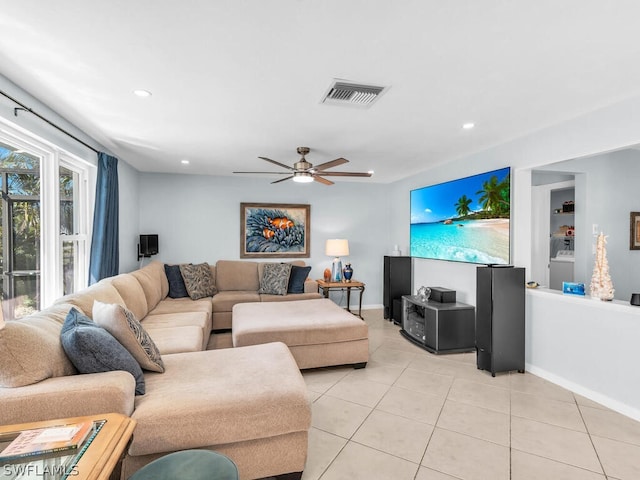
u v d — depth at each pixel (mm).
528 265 3410
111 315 1939
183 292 4840
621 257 3818
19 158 2455
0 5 1425
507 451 2068
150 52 1828
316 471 1895
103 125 3033
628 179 3850
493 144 3633
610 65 1965
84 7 1450
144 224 5266
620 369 2547
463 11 1478
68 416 1464
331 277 5793
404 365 3488
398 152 3986
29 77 2113
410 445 2129
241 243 5668
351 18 1533
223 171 5234
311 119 2879
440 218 4578
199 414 1633
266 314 3662
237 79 2152
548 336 3123
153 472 1253
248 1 1413
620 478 1831
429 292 4309
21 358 1522
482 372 3303
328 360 3270
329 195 6047
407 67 1994
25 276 2529
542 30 1621
